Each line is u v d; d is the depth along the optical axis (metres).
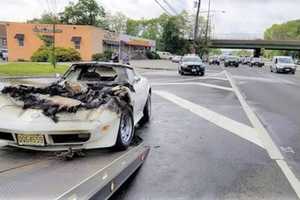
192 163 4.69
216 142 5.85
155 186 3.86
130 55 55.78
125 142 4.91
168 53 70.38
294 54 103.69
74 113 4.26
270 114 8.82
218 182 4.02
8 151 4.66
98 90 5.03
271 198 3.62
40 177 3.71
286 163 4.80
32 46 40.22
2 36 50.16
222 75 25.22
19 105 4.38
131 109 5.17
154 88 14.31
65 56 34.06
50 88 5.25
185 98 11.46
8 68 21.36
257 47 82.38
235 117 8.25
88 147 4.38
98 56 36.88
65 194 3.03
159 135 6.23
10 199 3.09
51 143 4.18
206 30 69.56
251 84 17.97
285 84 18.91
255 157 5.05
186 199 3.55
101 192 3.10
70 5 62.81
